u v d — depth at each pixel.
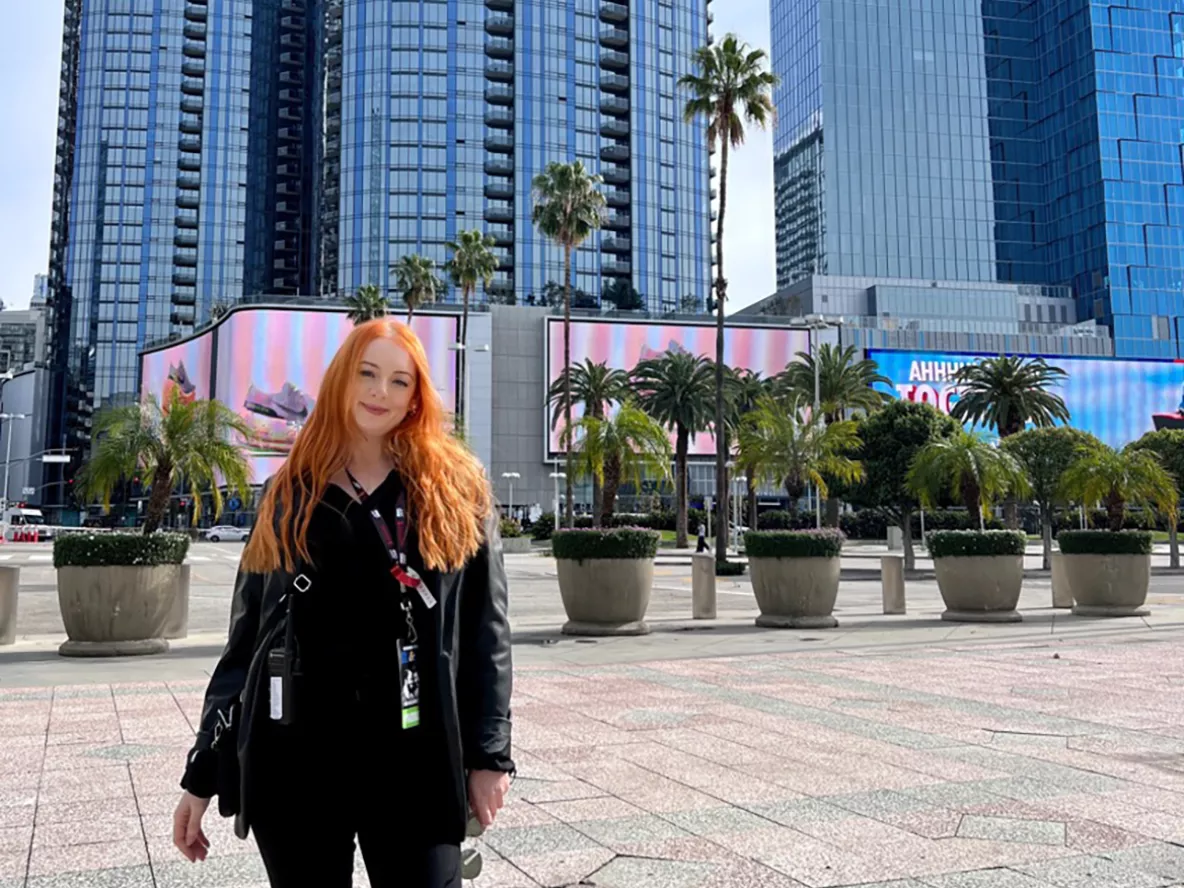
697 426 54.94
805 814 4.34
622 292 99.06
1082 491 22.08
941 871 3.56
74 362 113.56
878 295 109.69
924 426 36.34
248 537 1.91
